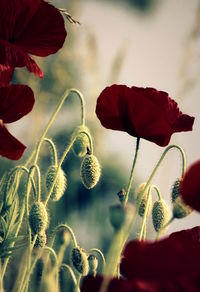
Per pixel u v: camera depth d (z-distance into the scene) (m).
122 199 0.65
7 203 0.67
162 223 0.69
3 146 0.63
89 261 0.70
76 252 0.69
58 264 0.69
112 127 0.69
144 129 0.67
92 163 0.74
